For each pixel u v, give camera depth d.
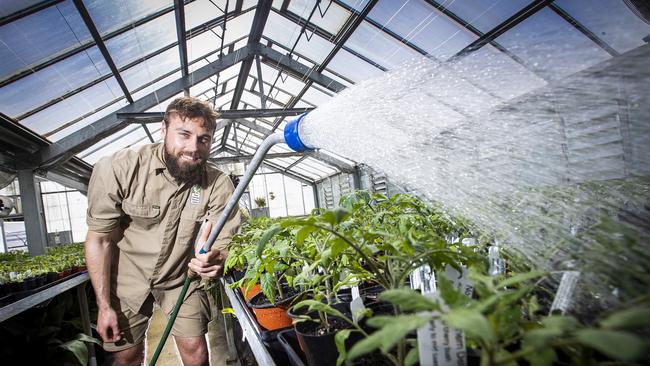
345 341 0.79
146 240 1.89
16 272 2.90
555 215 0.55
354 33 5.64
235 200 0.95
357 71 6.77
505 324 0.41
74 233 14.18
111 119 6.25
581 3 3.43
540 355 0.38
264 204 15.82
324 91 8.12
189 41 5.86
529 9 3.79
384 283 0.65
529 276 0.43
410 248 0.60
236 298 1.49
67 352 2.58
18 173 5.89
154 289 1.97
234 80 9.12
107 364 3.11
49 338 2.56
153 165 1.82
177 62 6.24
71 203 14.25
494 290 0.43
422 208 1.16
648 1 1.32
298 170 16.66
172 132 1.71
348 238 0.65
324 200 17.08
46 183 13.88
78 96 5.25
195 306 2.02
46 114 5.17
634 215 0.51
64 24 3.82
